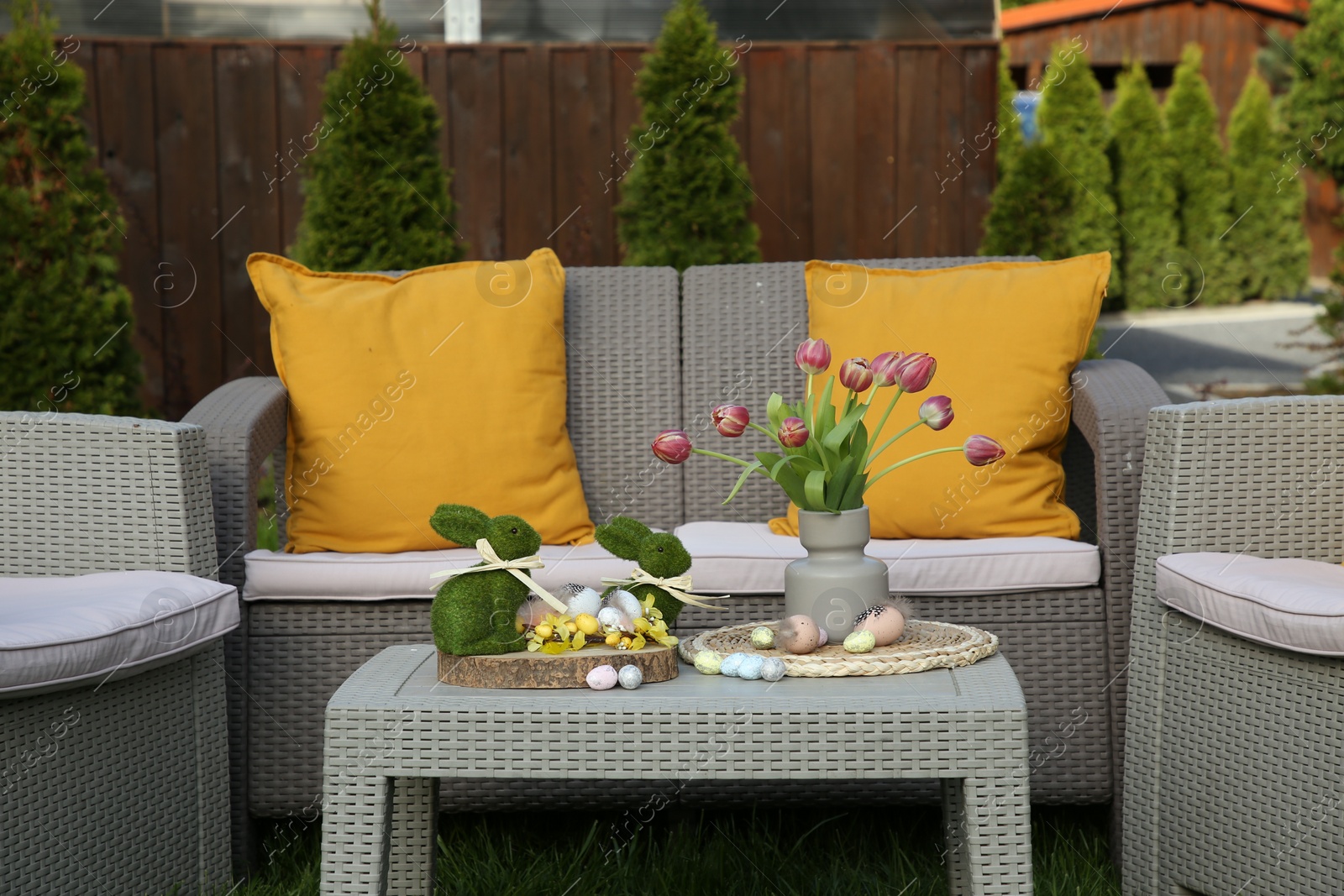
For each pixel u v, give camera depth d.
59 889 1.38
